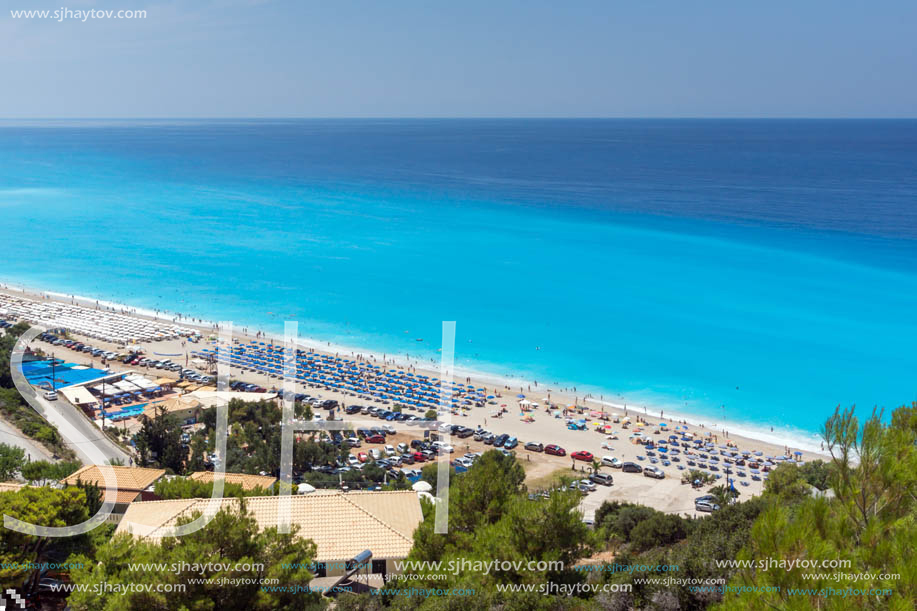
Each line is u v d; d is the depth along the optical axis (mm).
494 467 22625
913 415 13148
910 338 94375
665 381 81812
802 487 30594
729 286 122000
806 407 73625
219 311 107438
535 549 18234
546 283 126312
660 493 49438
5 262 134375
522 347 93875
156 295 115438
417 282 127125
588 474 53125
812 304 110562
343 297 117125
